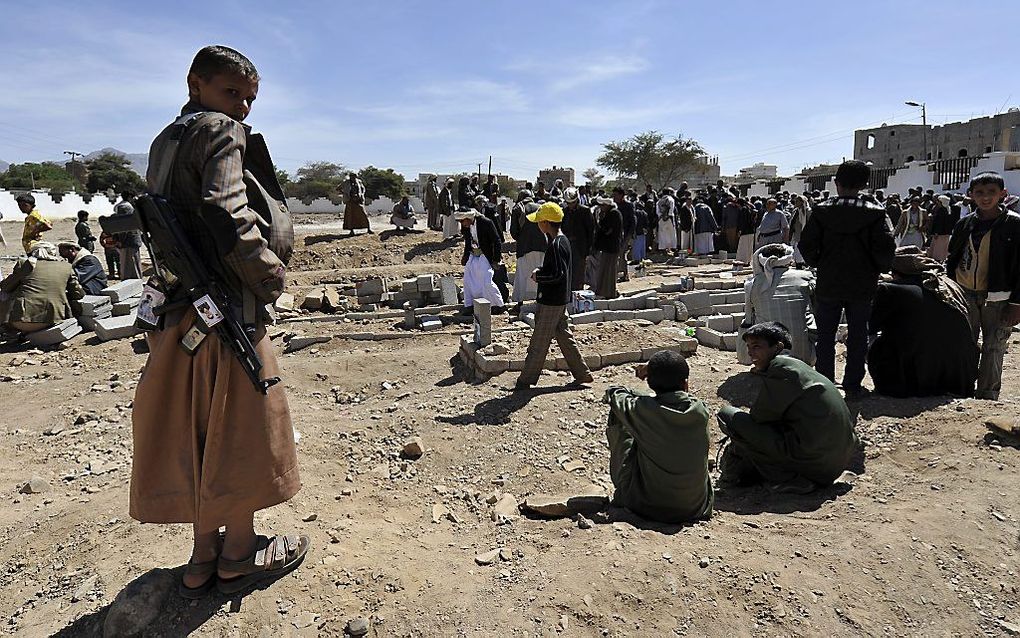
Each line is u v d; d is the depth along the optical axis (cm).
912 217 1617
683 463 366
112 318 972
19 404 679
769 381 421
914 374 530
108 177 5509
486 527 377
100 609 291
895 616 282
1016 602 291
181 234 241
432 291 1169
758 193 4300
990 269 527
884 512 364
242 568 279
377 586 297
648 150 6462
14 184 4894
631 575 299
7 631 286
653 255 1959
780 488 419
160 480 262
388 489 433
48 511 405
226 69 252
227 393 256
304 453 483
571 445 511
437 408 596
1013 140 4784
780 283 611
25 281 905
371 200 4903
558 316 627
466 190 1983
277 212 273
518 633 270
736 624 274
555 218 605
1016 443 422
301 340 882
